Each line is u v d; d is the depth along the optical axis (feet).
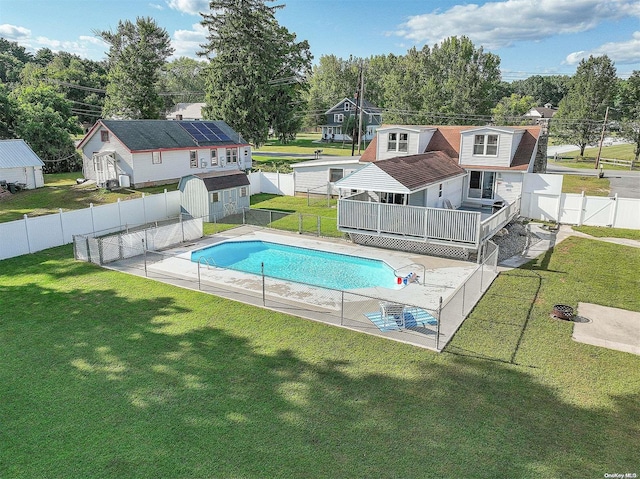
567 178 136.56
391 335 40.29
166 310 45.91
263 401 30.27
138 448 25.67
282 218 90.58
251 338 39.68
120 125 112.98
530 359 35.91
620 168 167.43
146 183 112.47
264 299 48.19
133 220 81.97
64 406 29.73
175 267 60.59
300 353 36.96
